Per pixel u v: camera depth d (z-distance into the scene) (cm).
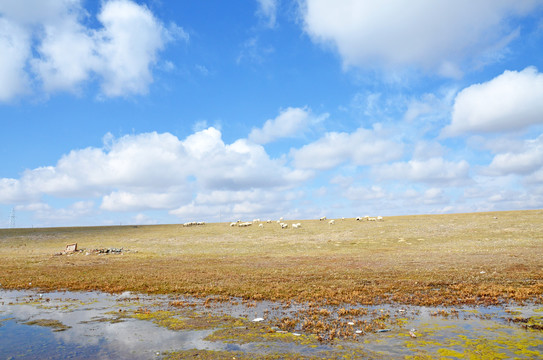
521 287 2039
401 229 6900
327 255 4338
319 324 1359
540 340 1119
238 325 1384
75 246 5562
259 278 2639
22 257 4744
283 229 8138
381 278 2522
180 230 8981
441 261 3350
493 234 5591
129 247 6091
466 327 1295
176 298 1984
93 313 1627
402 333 1235
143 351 1088
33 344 1170
